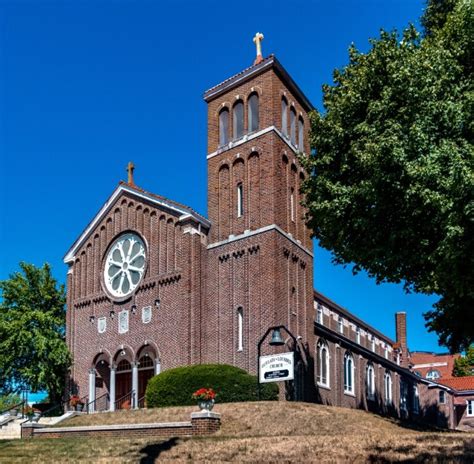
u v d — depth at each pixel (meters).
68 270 41.84
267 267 33.94
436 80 20.83
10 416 36.53
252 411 26.19
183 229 36.16
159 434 24.69
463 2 22.02
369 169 22.11
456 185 18.06
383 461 17.39
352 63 26.02
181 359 34.28
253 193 35.78
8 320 39.34
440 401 67.25
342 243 24.67
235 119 38.25
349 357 44.97
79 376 39.25
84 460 19.84
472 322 27.56
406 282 24.62
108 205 40.88
